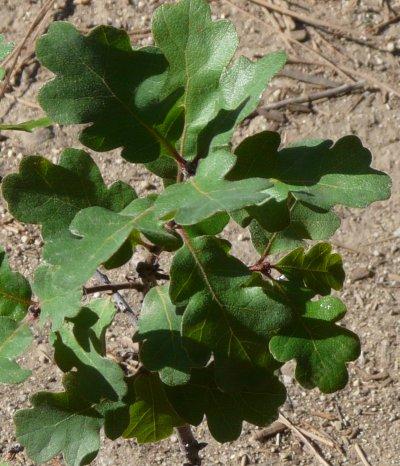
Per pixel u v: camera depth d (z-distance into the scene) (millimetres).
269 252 550
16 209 510
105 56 489
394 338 887
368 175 494
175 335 500
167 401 570
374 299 906
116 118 492
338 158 499
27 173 513
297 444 850
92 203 519
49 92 484
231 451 851
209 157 453
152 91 495
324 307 522
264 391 538
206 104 501
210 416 542
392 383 867
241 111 489
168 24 496
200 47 498
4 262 539
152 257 542
